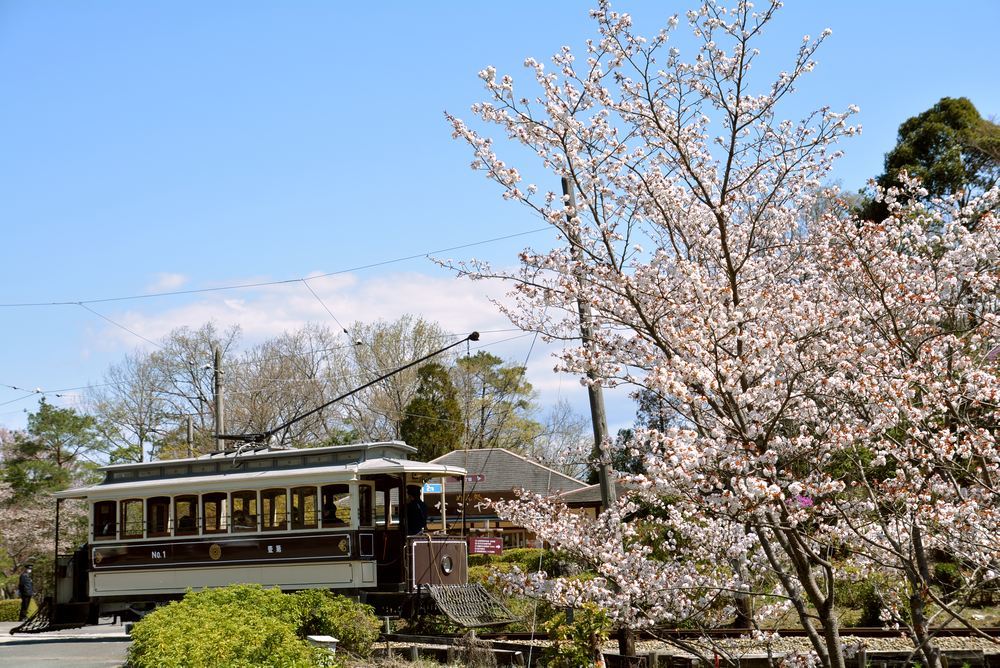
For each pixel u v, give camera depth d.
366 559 17.91
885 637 13.75
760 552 10.02
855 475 9.26
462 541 18.91
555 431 49.91
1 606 31.52
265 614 14.15
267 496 18.67
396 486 18.31
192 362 46.47
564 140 9.60
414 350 45.75
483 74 9.38
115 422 46.84
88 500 19.80
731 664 10.26
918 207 10.77
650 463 7.77
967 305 10.00
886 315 9.49
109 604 19.47
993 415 8.71
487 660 13.84
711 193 10.17
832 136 9.62
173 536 19.08
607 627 11.59
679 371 7.70
